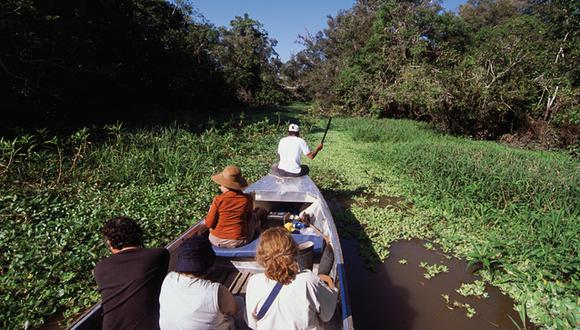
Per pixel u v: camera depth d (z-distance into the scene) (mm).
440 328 3457
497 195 6293
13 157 6938
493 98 11883
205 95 18344
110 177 6703
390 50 17828
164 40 15602
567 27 11648
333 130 14219
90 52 12227
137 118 13969
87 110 13367
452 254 4832
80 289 3803
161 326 2262
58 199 5793
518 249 4645
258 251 2236
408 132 13062
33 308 3418
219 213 3594
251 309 2219
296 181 5605
